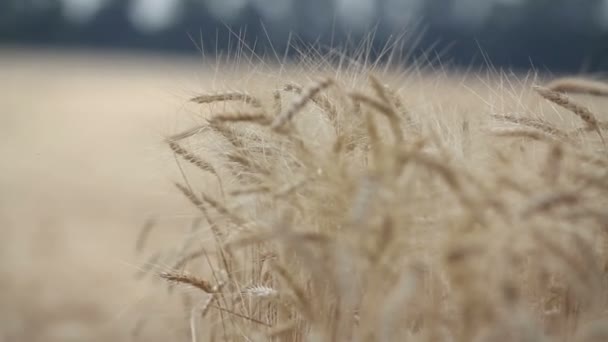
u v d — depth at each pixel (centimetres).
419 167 132
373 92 146
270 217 143
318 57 160
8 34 3212
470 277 129
